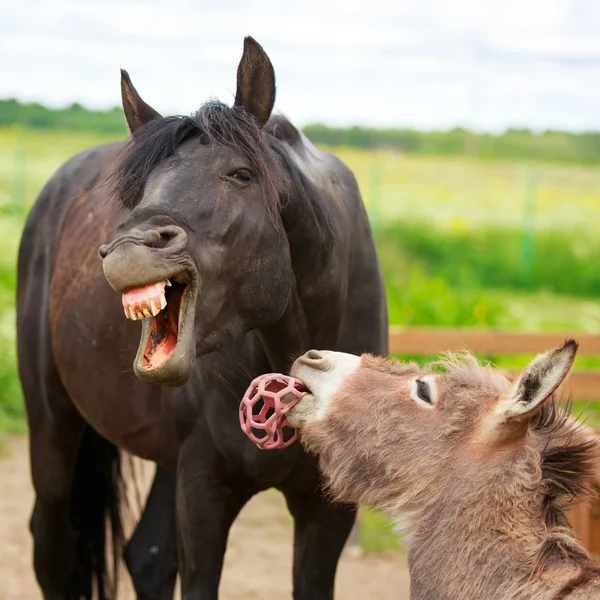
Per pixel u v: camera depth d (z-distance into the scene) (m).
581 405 10.91
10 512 10.01
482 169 36.97
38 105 36.69
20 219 19.97
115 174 4.64
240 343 5.14
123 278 3.99
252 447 5.16
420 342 10.07
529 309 19.70
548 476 4.14
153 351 4.22
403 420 4.32
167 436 5.68
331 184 5.48
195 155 4.44
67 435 6.71
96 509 6.97
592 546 7.63
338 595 8.27
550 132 46.16
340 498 4.47
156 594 6.80
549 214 28.94
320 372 4.57
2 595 7.97
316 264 4.91
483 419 4.13
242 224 4.39
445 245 24.58
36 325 6.80
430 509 4.16
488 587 3.83
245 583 8.48
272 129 5.09
